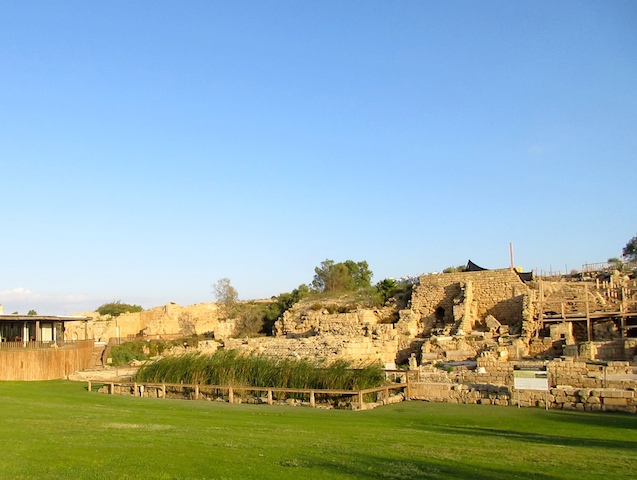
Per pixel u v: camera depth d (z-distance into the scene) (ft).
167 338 251.39
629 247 281.13
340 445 62.64
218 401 118.11
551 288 197.57
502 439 71.10
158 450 55.93
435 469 51.39
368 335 194.90
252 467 50.31
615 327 172.55
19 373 161.38
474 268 236.63
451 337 179.01
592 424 85.61
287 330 228.84
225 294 292.20
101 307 339.77
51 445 57.31
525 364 135.03
